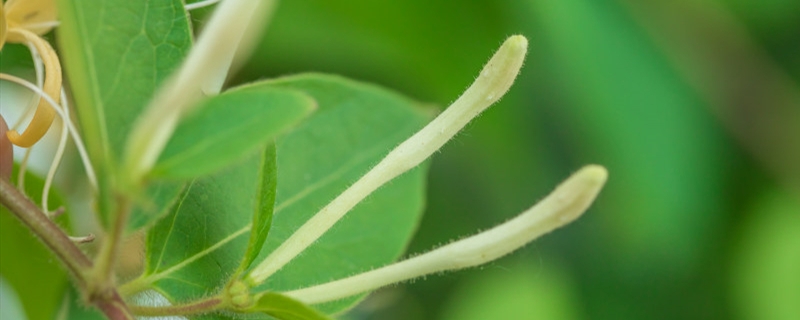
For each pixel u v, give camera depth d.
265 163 0.29
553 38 0.48
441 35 0.47
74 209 0.38
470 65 0.48
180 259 0.31
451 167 0.53
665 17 0.51
